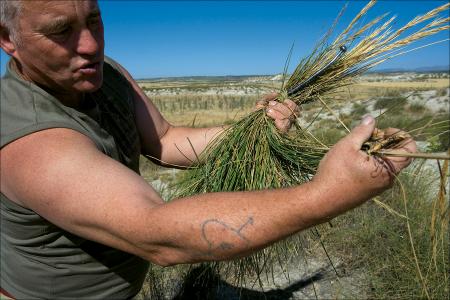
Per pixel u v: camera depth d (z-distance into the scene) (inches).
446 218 49.5
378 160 37.2
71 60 45.7
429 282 106.1
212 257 41.3
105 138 53.6
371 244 127.3
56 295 56.7
